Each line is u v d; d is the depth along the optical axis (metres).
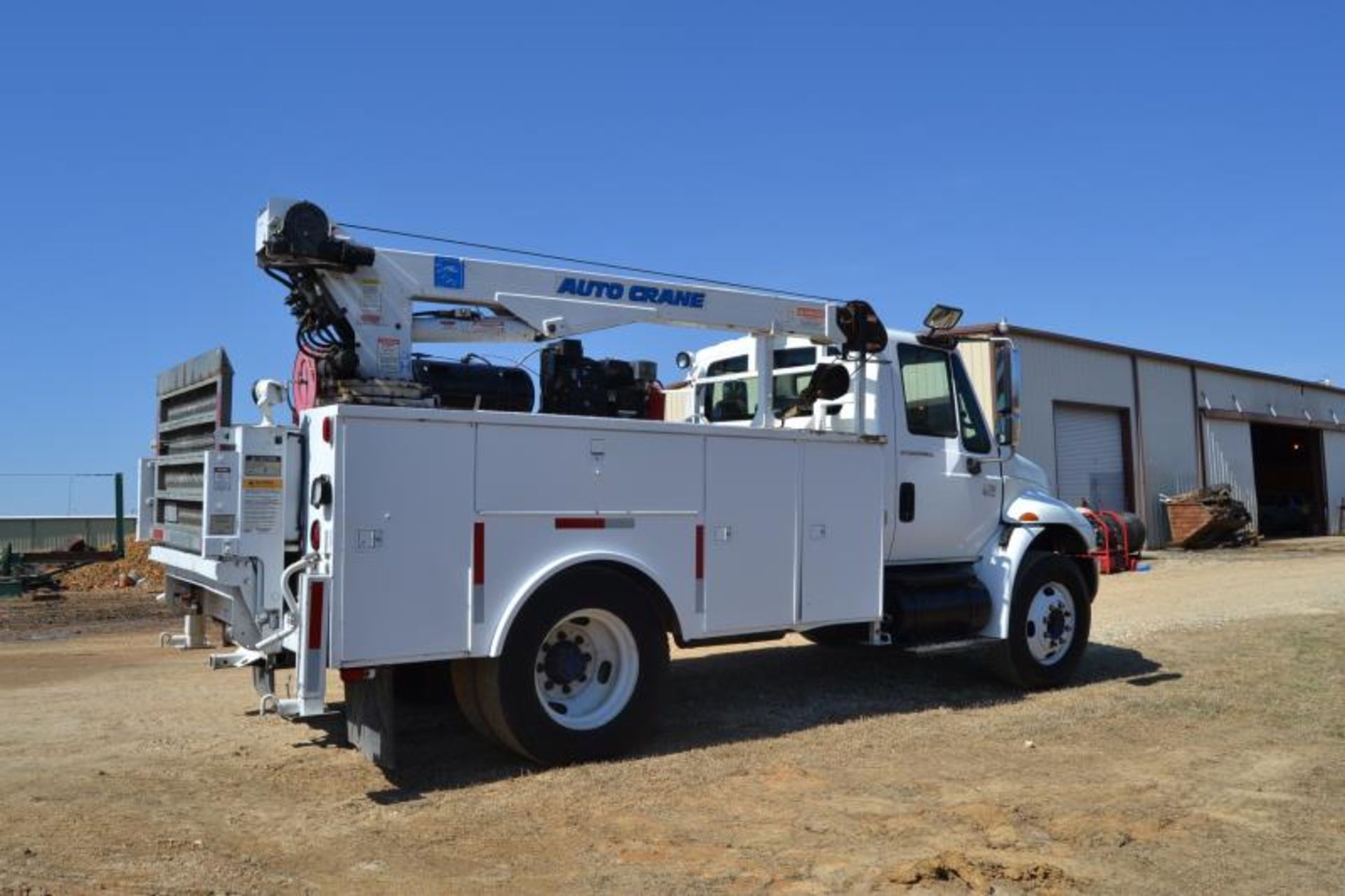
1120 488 28.42
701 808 5.30
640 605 6.27
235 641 5.85
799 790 5.63
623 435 6.27
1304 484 39.62
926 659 9.73
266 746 6.57
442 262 6.38
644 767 6.03
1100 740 6.84
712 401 9.05
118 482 22.25
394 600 5.45
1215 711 7.70
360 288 6.11
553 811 5.23
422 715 7.38
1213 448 32.38
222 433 5.57
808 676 8.98
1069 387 26.53
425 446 5.58
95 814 5.16
